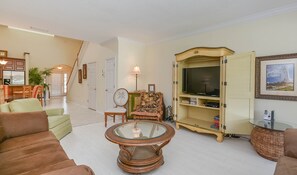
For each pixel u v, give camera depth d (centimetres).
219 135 299
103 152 254
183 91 386
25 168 134
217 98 311
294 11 259
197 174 197
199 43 385
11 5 263
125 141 184
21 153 160
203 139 312
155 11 286
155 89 490
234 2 252
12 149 169
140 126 244
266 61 283
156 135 208
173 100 380
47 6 267
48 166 137
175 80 373
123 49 463
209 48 307
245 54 278
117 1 251
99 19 323
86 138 312
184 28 372
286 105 268
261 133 237
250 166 214
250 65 275
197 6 266
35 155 156
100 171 204
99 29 385
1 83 713
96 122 429
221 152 256
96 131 354
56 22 339
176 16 305
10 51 777
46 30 393
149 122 261
